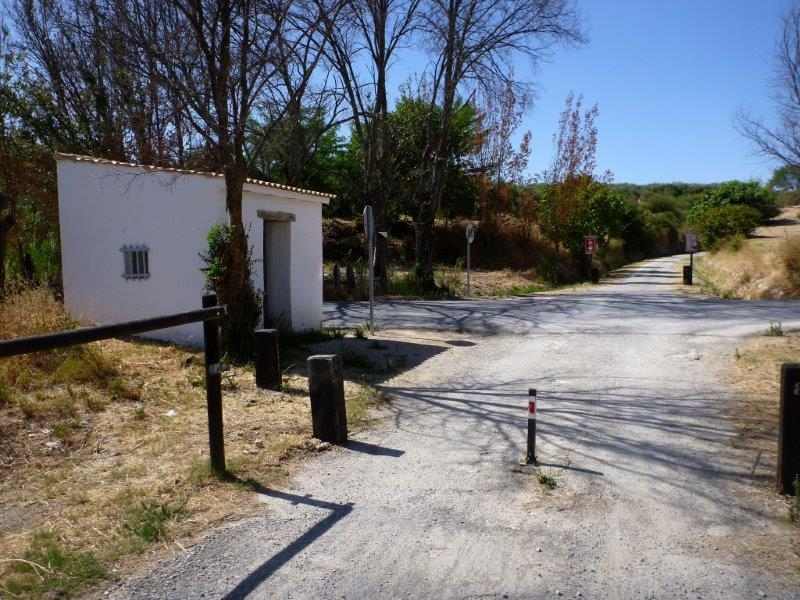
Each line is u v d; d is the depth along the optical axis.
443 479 5.42
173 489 5.04
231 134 10.23
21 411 6.72
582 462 5.82
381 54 24.84
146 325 4.50
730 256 32.81
